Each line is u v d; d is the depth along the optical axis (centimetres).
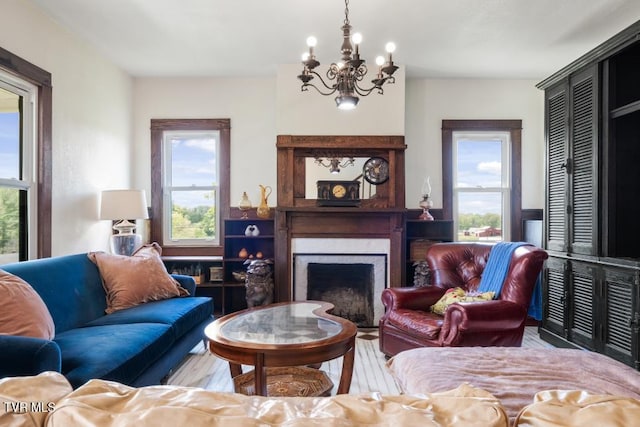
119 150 432
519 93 464
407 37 355
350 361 230
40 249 311
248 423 52
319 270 426
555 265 367
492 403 58
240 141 466
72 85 350
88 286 284
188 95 465
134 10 309
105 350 200
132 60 413
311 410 58
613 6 303
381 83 249
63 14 316
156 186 465
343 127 426
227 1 296
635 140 313
